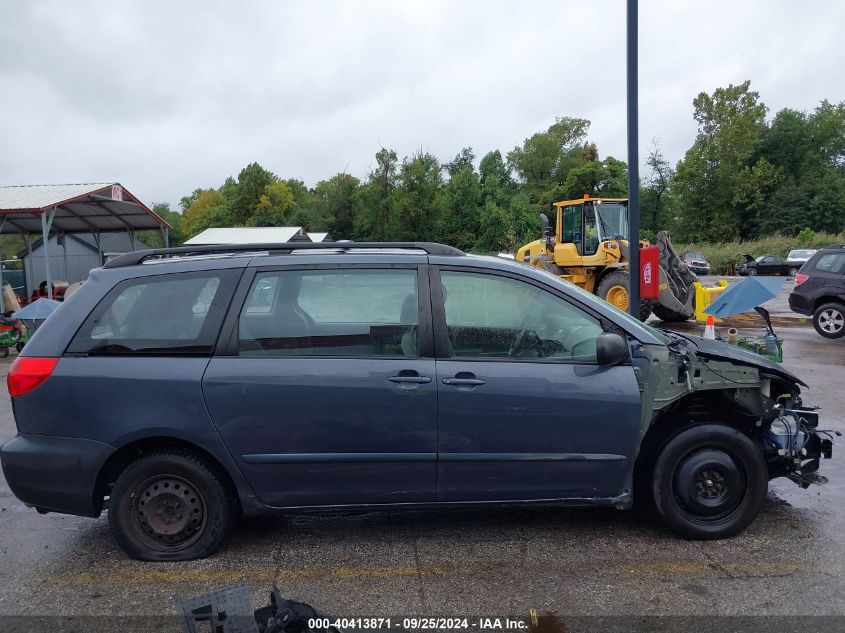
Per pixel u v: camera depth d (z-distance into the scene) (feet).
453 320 13.00
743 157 216.13
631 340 13.32
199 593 11.66
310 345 12.84
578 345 13.15
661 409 13.34
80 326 13.03
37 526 14.97
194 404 12.50
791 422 14.02
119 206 67.05
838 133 248.32
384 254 13.47
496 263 13.50
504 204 138.51
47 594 11.72
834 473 17.49
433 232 133.28
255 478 12.67
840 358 35.50
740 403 13.89
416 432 12.58
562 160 238.68
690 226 222.69
